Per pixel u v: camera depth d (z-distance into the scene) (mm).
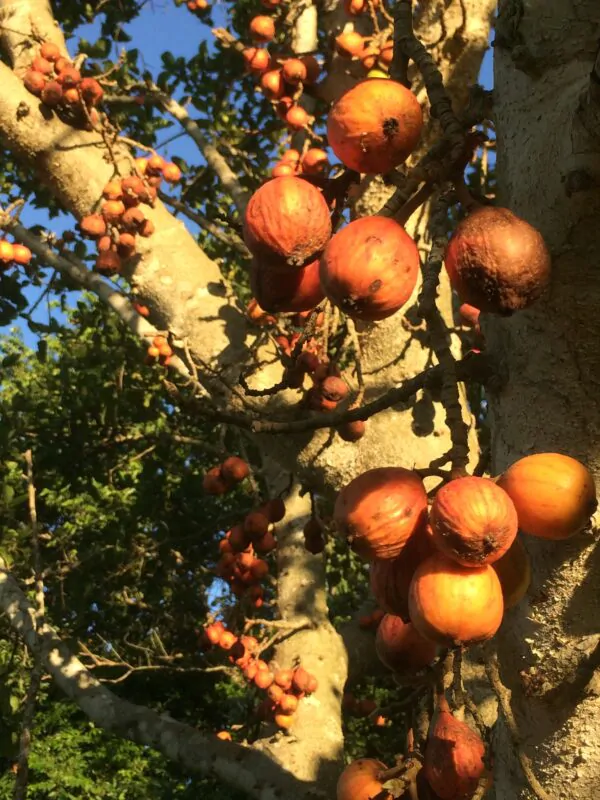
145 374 7363
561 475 1411
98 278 4812
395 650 1809
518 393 1779
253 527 3875
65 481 7191
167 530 6977
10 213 4805
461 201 1461
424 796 1657
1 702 5223
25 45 4145
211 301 3691
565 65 1630
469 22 3465
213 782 8992
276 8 4203
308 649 4758
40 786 11180
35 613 4680
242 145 6648
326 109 4793
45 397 7742
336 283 1417
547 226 1624
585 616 1742
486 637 1327
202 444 6844
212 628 4691
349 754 7559
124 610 7266
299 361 2914
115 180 3910
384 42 3404
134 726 4422
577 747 1805
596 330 1665
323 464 3232
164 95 5551
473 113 1496
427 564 1355
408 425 3188
